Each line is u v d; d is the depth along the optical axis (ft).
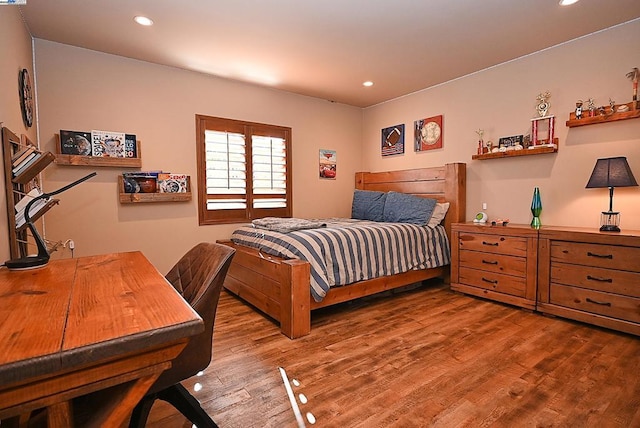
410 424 5.07
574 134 10.04
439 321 9.23
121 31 9.08
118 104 10.74
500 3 7.89
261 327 8.94
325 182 15.99
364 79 13.06
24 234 6.68
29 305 2.96
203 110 12.35
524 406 5.46
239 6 7.88
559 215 10.44
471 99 12.62
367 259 10.19
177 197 11.60
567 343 7.73
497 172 11.99
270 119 14.05
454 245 11.87
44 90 9.62
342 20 8.57
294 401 5.67
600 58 9.41
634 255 7.84
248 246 11.19
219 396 5.82
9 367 1.89
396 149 15.64
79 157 9.96
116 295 3.27
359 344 7.84
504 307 10.34
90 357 2.13
